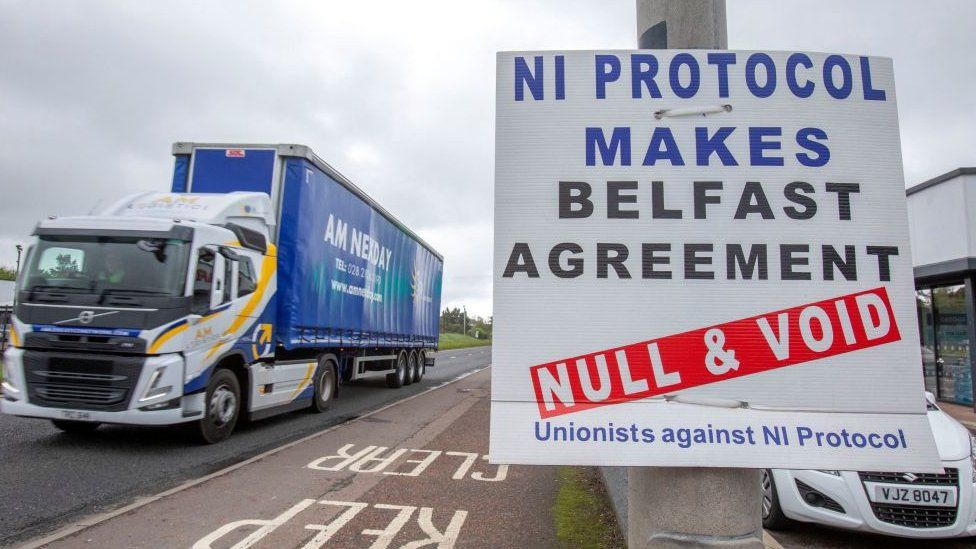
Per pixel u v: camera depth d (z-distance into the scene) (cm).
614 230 285
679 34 308
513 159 291
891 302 279
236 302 858
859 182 288
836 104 295
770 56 298
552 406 272
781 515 523
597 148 291
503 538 466
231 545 439
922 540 513
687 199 287
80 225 768
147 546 435
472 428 1010
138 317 722
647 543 273
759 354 275
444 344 6334
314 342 1094
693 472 269
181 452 762
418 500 570
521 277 282
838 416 270
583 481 654
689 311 278
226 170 995
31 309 731
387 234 1538
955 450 503
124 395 713
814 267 281
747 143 291
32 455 712
